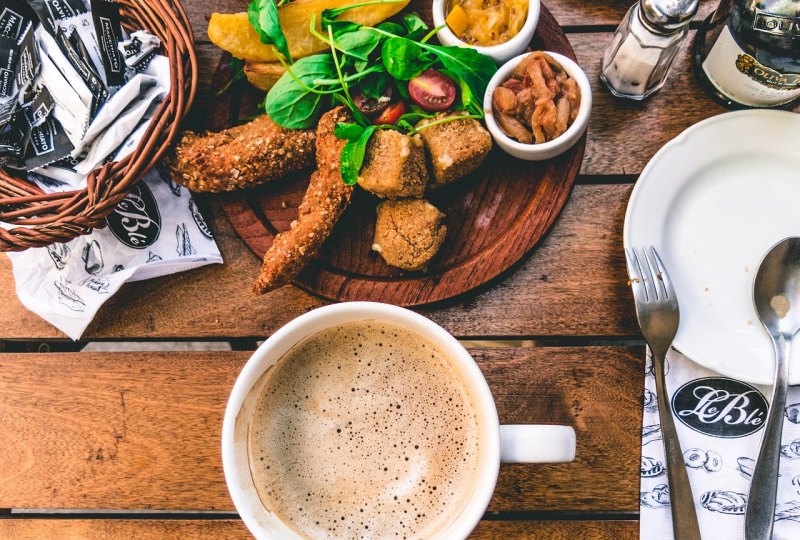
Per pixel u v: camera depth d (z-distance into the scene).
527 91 0.50
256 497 0.47
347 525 0.47
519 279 0.52
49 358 0.54
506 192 0.53
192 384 0.53
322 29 0.53
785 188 0.51
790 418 0.50
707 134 0.51
